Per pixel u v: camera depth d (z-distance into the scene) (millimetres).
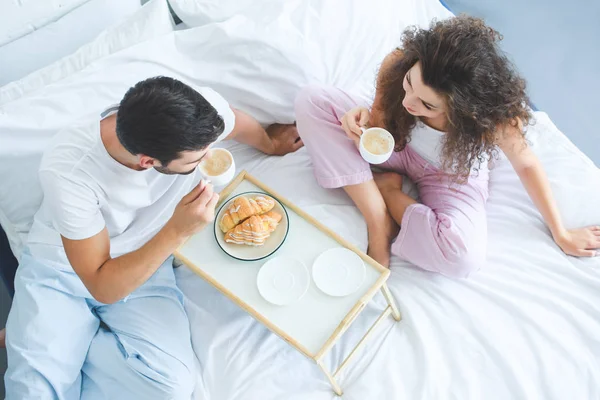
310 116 1474
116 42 1497
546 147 1572
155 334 1282
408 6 1776
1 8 1311
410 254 1428
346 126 1391
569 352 1291
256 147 1596
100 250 1159
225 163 1184
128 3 1579
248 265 1279
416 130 1387
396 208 1494
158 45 1493
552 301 1355
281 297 1226
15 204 1374
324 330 1186
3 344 1460
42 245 1286
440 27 1143
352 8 1668
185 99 912
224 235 1304
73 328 1248
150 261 1146
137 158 1040
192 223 1113
